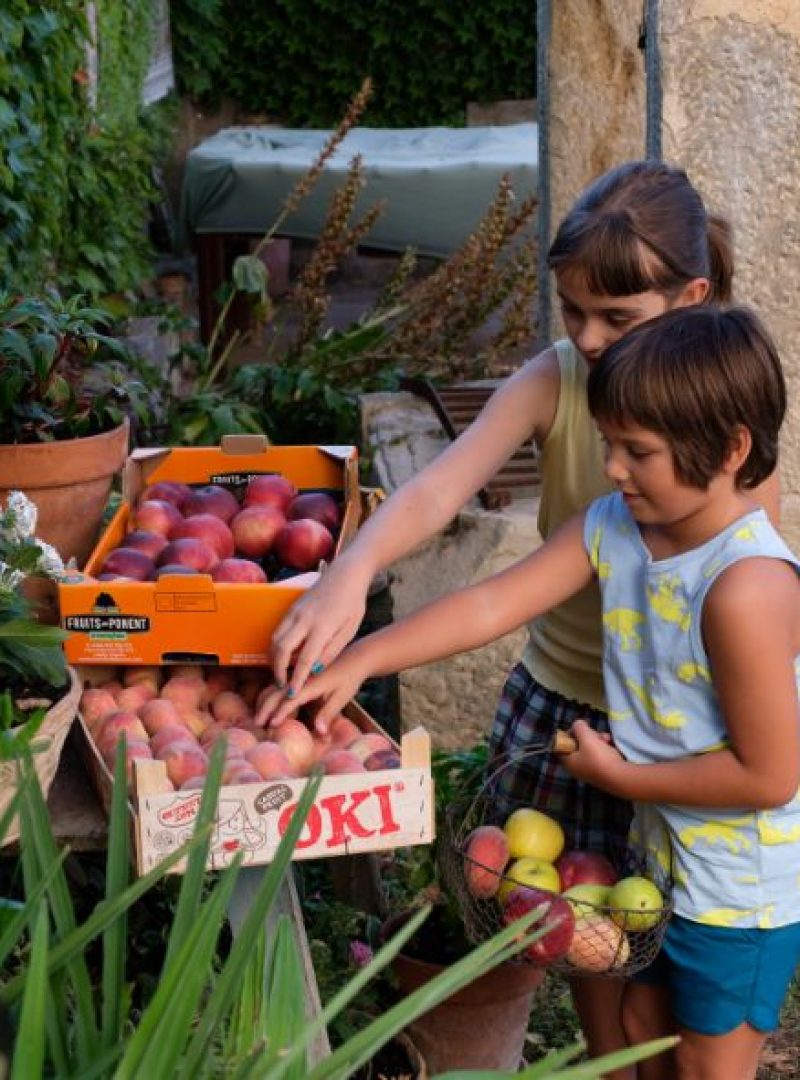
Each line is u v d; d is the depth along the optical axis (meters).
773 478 2.17
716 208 3.38
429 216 8.68
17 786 1.82
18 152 5.12
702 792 1.95
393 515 2.27
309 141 9.95
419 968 2.61
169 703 2.31
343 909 2.96
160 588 2.34
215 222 9.15
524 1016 2.69
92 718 2.31
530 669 2.50
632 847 2.18
